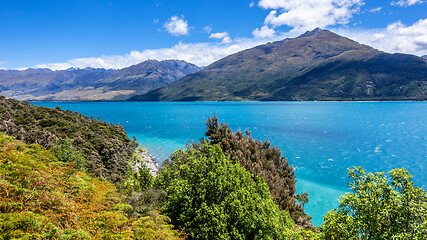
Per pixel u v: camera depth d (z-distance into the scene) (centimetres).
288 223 1355
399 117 13775
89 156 2556
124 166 2983
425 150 5762
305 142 7038
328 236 898
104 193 1102
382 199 822
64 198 776
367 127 10162
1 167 759
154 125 11631
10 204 599
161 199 1341
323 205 2791
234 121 13025
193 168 1498
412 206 743
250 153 2120
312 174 3988
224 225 1125
